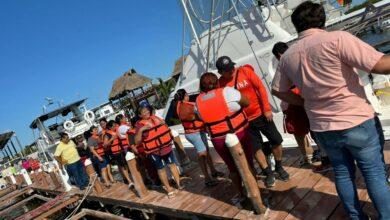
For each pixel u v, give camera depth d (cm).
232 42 695
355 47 237
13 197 1617
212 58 736
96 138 928
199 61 767
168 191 630
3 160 3162
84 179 1066
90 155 1045
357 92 258
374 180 271
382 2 679
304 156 522
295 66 272
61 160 1046
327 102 263
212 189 592
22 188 1745
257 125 471
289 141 623
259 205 426
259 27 650
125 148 760
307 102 279
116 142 831
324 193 427
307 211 402
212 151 723
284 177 494
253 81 452
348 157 285
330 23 711
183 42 807
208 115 421
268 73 634
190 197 591
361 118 256
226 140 406
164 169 629
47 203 1115
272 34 630
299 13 268
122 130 758
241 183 472
